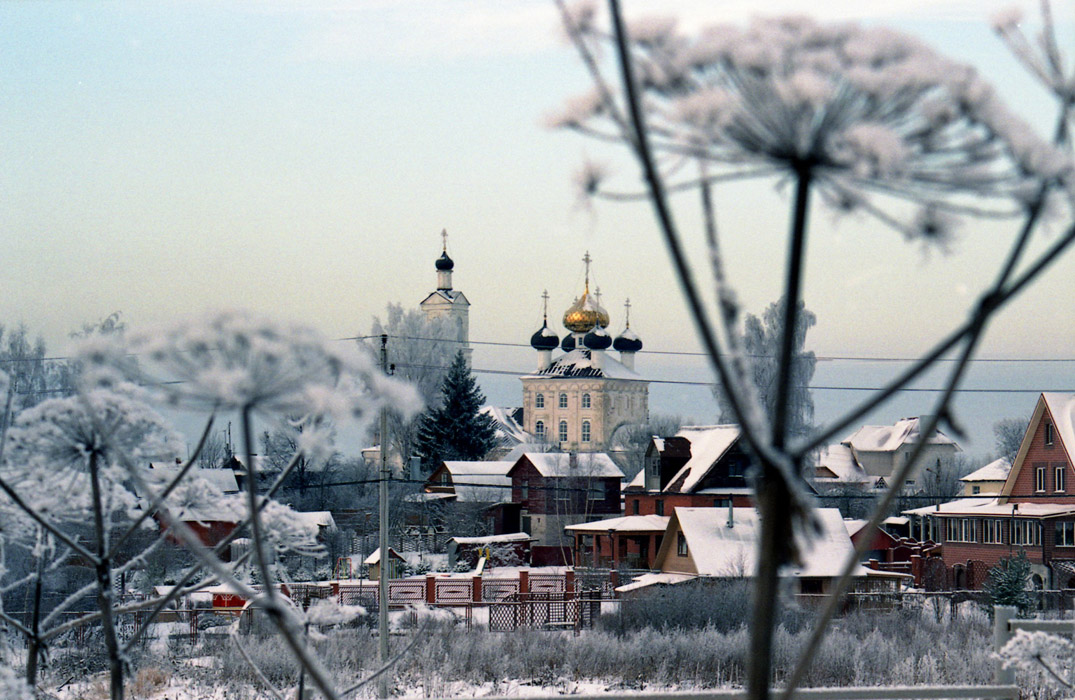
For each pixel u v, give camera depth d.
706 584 54.84
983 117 3.14
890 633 43.75
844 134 2.96
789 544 3.53
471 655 39.34
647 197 3.42
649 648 39.44
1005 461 105.81
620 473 104.12
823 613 4.04
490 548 92.00
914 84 3.03
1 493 7.92
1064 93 3.65
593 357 183.88
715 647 38.88
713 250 3.50
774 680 33.88
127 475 7.76
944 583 72.62
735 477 86.00
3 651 8.44
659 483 90.06
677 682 37.38
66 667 33.12
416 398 3.74
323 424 4.17
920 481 130.62
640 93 3.30
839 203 3.30
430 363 127.19
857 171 2.97
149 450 7.24
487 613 57.28
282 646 35.06
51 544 8.59
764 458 3.50
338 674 31.25
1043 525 69.25
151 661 36.16
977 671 34.84
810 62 3.10
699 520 61.47
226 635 40.69
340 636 37.78
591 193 3.42
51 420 6.66
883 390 3.65
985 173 3.19
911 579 65.25
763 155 3.23
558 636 43.62
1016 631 10.54
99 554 6.82
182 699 32.00
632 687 36.66
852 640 38.41
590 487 100.56
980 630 45.59
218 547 7.49
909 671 34.44
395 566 80.94
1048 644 10.15
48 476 6.95
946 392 3.79
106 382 6.64
